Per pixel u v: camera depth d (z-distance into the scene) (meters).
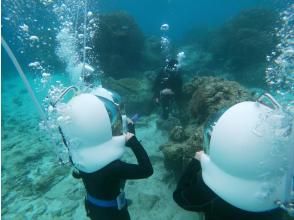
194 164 1.82
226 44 11.83
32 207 4.34
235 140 1.44
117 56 10.24
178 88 5.80
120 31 10.42
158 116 6.82
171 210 3.78
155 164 4.82
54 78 10.40
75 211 4.11
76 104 1.97
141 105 7.06
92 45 10.03
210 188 1.56
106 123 1.94
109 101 2.14
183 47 14.97
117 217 2.26
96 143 1.93
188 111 5.27
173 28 30.89
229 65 10.79
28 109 9.88
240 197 1.44
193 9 49.03
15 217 4.15
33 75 11.78
